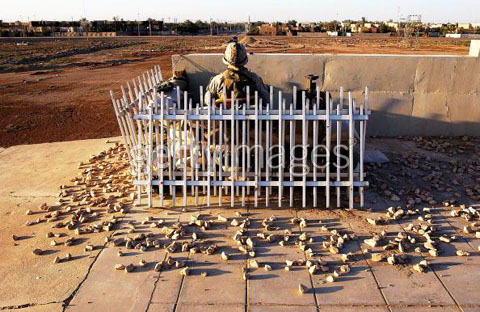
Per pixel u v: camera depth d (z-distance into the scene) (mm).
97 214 6336
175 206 6535
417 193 6883
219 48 49219
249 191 6848
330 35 97438
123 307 4289
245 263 5023
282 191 6578
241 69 7840
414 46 50625
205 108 6609
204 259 5109
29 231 5895
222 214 6250
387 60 9586
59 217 6297
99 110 16359
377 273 4793
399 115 9898
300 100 8039
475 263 4953
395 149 9195
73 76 26375
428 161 8445
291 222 5961
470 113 9805
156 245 5387
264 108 7125
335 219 6066
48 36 105625
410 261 5016
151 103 6617
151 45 60406
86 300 4402
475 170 7965
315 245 5387
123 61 34781
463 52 39000
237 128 6375
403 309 4195
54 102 18125
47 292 4551
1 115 15641
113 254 5250
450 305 4242
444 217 6121
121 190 7148
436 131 9969
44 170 8312
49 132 13250
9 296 4500
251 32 109125
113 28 124125
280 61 9695
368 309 4203
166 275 4801
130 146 7715
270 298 4383
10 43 70750
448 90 9703
